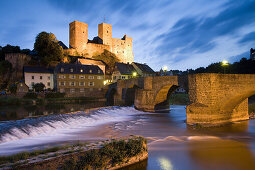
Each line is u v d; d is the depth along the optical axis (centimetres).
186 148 1508
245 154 1391
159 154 1370
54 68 6719
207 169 1155
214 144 1614
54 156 926
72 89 6138
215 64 6253
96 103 5303
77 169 880
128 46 11562
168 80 3145
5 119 2323
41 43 7225
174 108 4125
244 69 7475
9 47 7575
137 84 4028
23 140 1536
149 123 2517
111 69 8769
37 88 5747
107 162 1004
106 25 10575
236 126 2214
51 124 2020
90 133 1917
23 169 800
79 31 9406
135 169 1129
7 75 6531
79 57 8569
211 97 2220
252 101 4412
